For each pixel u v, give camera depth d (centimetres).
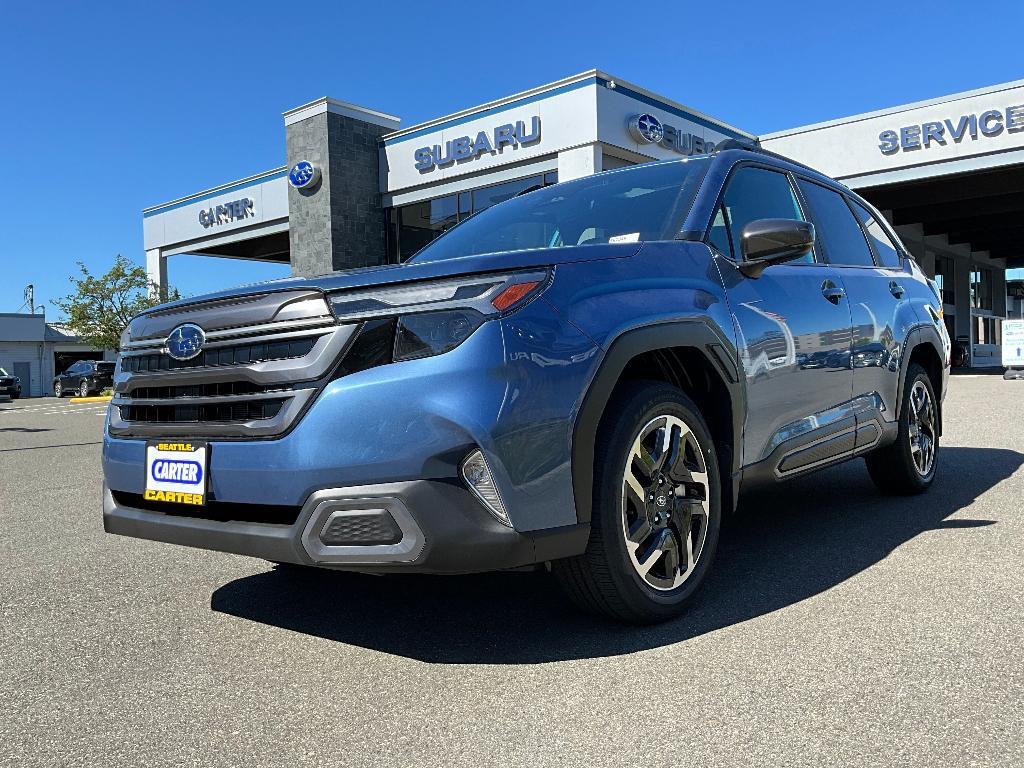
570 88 1536
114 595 312
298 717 200
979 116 1608
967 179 1919
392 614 277
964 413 893
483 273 222
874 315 386
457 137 1750
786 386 312
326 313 222
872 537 357
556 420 221
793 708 194
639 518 246
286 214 2189
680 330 258
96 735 193
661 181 335
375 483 211
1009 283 4094
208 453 236
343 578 326
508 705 201
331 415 215
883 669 214
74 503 532
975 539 347
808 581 296
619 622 254
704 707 196
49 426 1346
